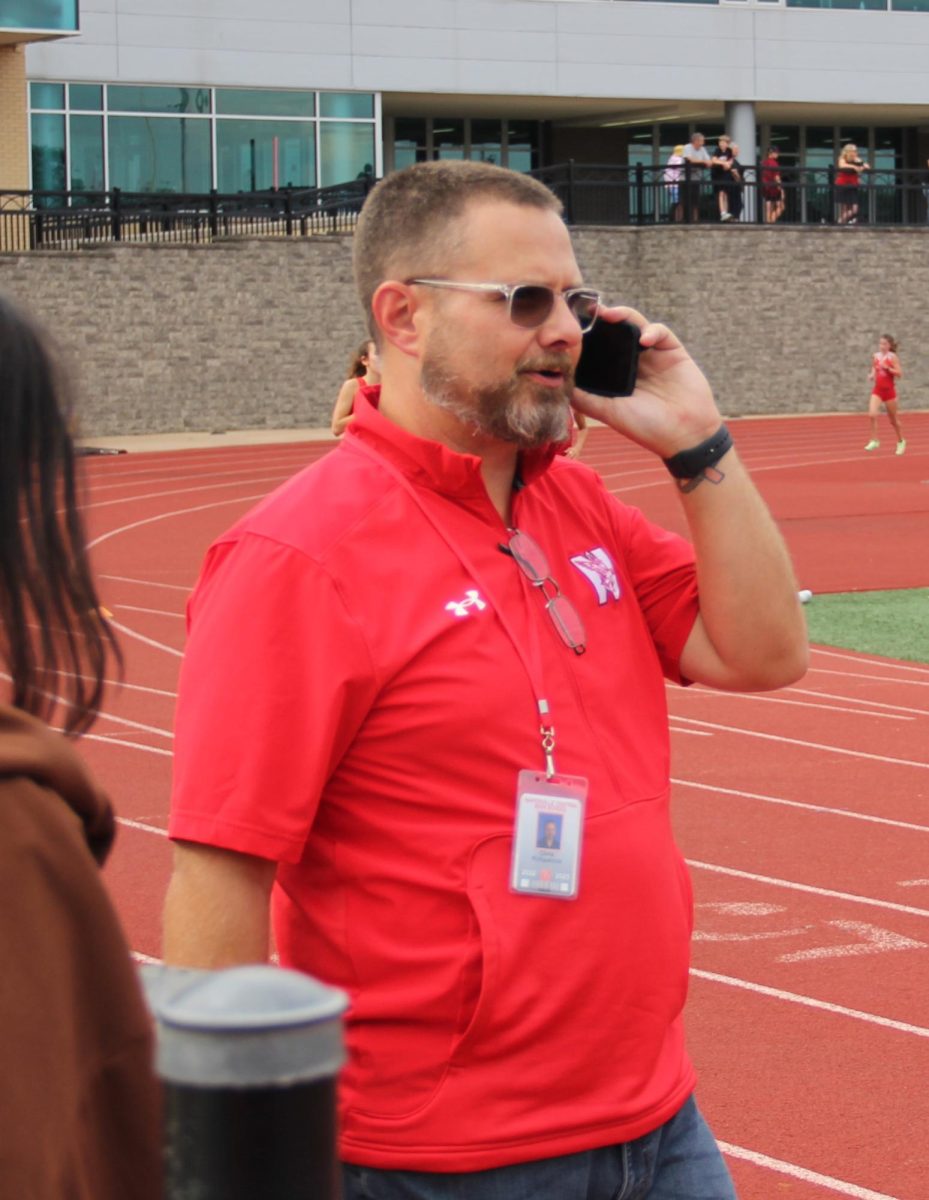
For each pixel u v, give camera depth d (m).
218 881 3.67
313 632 3.71
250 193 58.25
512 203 3.95
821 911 10.54
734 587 4.35
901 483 41.28
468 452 4.07
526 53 70.50
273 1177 1.89
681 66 72.69
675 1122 4.05
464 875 3.75
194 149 66.00
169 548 29.25
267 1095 1.88
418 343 4.00
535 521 4.15
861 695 17.72
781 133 82.44
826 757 14.70
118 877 10.90
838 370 68.62
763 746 15.12
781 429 60.03
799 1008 8.95
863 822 12.56
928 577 26.80
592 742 3.93
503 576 3.93
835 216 68.69
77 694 2.60
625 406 4.35
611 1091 3.82
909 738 15.49
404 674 3.76
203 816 3.66
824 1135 7.48
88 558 2.60
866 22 74.81
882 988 9.26
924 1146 7.38
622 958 3.83
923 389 70.38
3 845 2.23
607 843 3.86
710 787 13.60
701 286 65.94
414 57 68.94
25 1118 2.19
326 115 68.00
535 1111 3.75
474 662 3.81
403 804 3.78
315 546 3.77
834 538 31.28
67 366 2.61
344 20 67.69
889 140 84.25
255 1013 1.89
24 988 2.22
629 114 77.75
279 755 3.67
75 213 55.38
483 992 3.69
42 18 54.16
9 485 2.50
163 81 65.12
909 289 69.56
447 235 3.92
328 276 58.50
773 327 67.25
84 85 64.06
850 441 54.84
